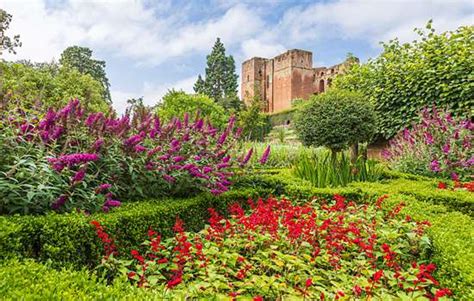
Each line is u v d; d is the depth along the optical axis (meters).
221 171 3.79
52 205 2.39
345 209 3.25
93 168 2.91
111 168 2.90
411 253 2.49
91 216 2.35
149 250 2.38
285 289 1.83
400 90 6.95
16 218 2.06
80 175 2.42
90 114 3.10
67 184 2.47
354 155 6.47
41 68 13.75
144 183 3.16
